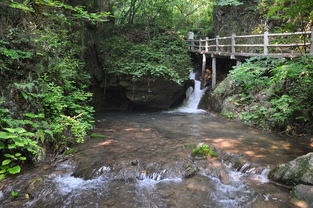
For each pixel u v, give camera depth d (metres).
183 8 19.47
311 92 6.91
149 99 11.73
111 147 6.09
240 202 3.81
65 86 6.84
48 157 5.36
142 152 5.70
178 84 11.83
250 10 13.59
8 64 5.20
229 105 9.65
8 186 4.19
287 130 7.13
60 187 4.27
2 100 4.68
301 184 3.90
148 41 14.36
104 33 13.60
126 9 18.31
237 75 8.91
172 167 4.81
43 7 6.76
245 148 5.97
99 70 11.94
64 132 6.22
